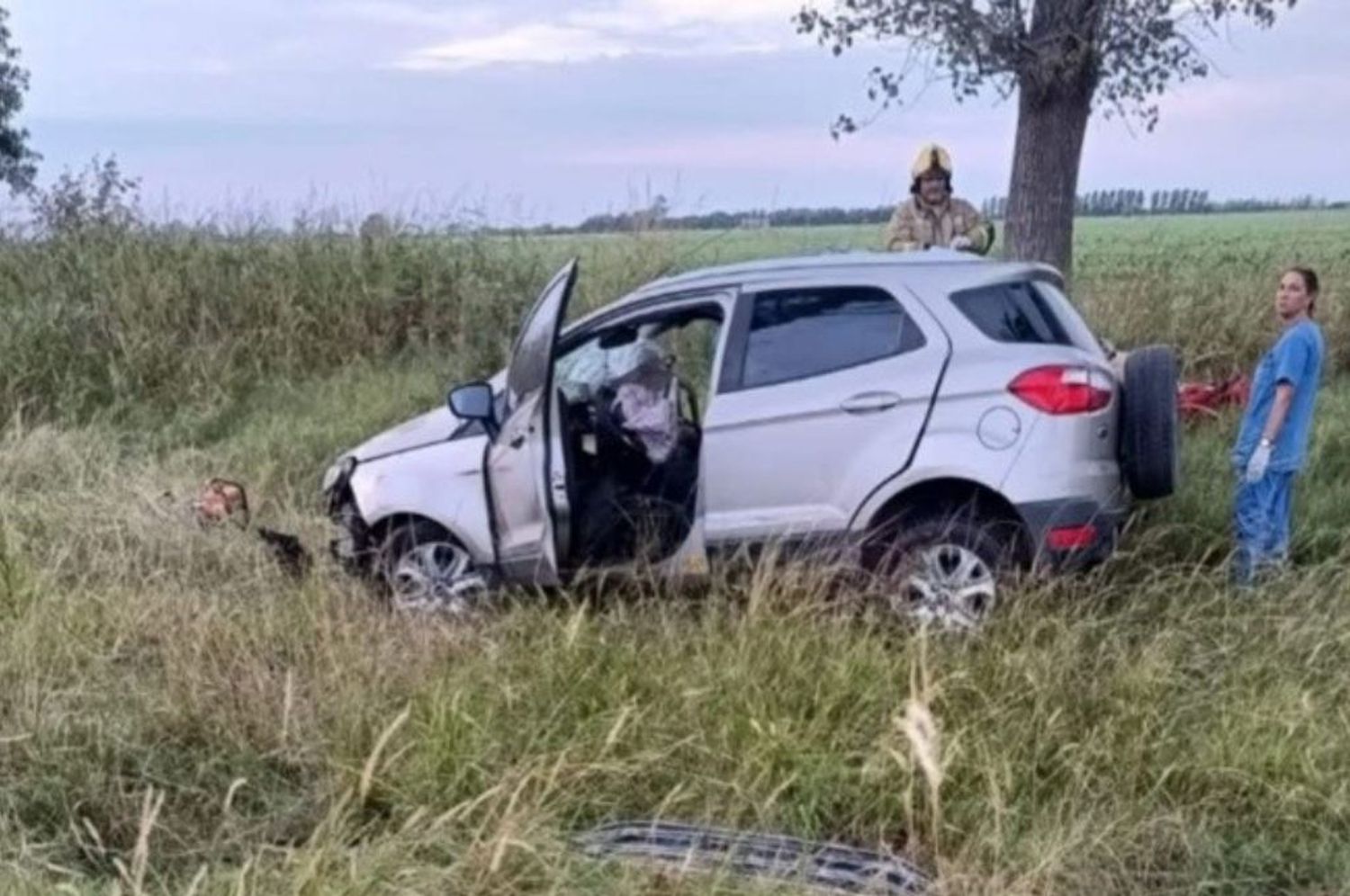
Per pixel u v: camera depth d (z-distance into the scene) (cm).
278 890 391
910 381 600
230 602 623
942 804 439
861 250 748
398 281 1209
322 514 775
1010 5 924
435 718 486
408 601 649
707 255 1190
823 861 420
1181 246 1459
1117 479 606
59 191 1337
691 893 391
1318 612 560
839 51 966
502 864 394
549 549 619
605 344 659
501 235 1276
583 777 458
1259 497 676
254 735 501
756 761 464
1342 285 1134
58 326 1124
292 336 1173
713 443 615
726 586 596
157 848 442
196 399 1079
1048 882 407
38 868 414
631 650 536
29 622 571
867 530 604
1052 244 993
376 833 439
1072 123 980
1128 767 463
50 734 486
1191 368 1048
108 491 808
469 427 670
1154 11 916
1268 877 418
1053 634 546
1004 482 585
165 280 1187
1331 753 466
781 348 621
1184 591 589
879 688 496
